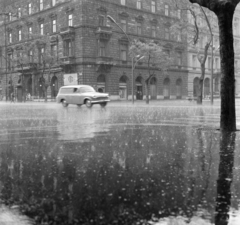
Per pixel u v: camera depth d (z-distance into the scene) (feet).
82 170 9.30
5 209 6.05
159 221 5.40
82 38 155.74
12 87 205.05
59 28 169.37
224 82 19.99
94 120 32.71
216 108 71.82
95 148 13.61
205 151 12.64
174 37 196.03
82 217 5.58
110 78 166.30
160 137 17.53
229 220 5.48
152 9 185.78
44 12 178.91
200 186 7.56
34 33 184.75
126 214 5.71
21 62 187.11
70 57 158.71
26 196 6.84
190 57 207.92
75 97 85.66
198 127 24.18
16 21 198.70
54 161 10.77
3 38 212.02
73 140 16.53
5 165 10.19
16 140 16.85
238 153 12.19
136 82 180.14
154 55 129.49
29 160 11.03
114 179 8.21
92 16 158.20
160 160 10.81
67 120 32.83
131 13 173.99
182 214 5.72
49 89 179.42
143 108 73.56
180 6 109.19
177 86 202.80
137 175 8.65
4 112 54.85
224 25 19.15
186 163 10.28
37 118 36.81
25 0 192.34
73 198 6.64
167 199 6.56
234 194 6.91
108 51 163.84
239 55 234.17
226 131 20.11
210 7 19.33
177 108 72.90
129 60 174.19
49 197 6.73
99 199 6.55
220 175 8.68
